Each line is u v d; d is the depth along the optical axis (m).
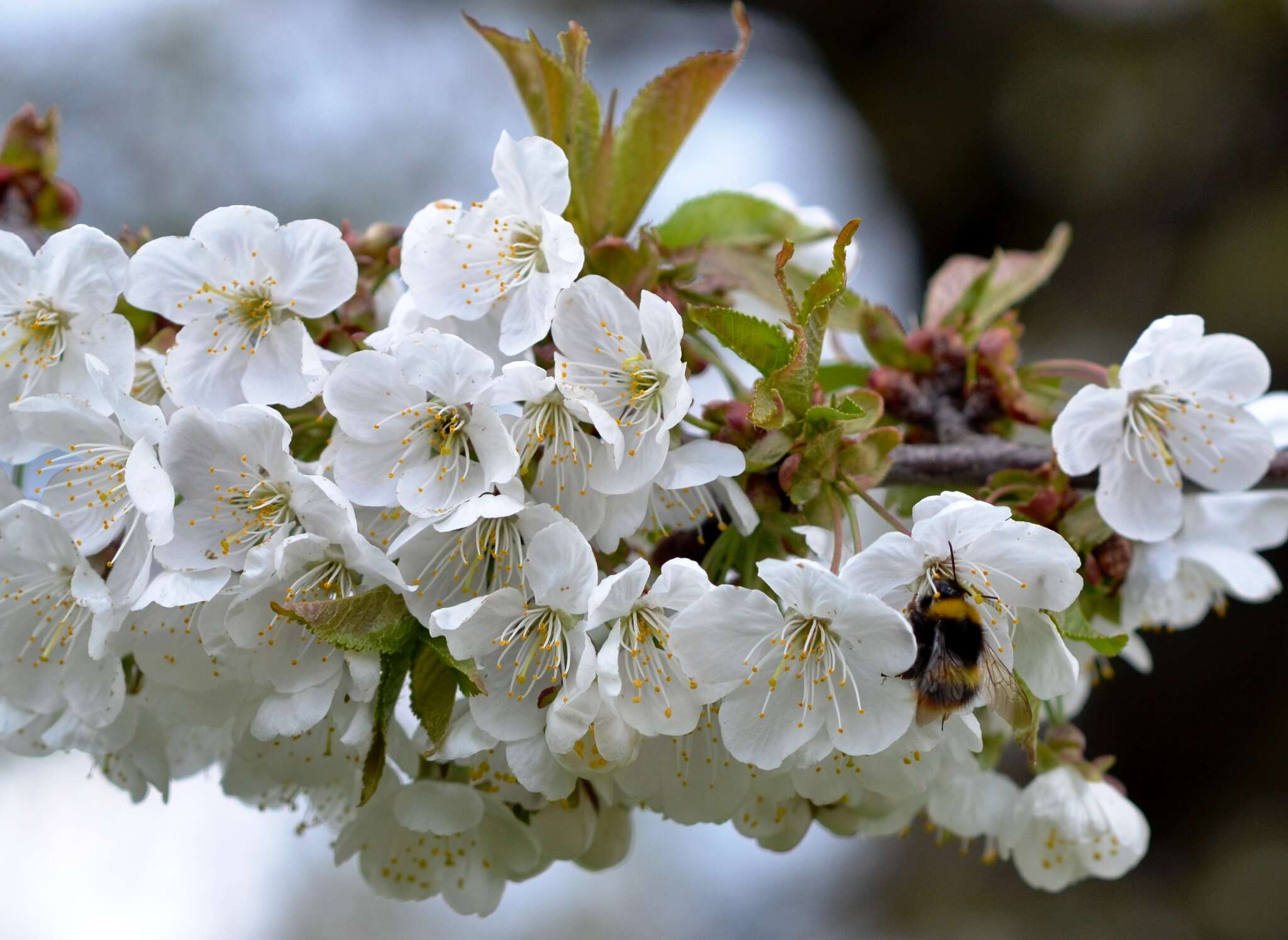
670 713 0.59
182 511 0.59
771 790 0.60
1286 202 1.10
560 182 0.59
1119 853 0.62
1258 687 1.07
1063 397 0.64
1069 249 1.14
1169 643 1.10
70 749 0.61
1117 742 1.11
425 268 0.59
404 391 0.59
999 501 0.62
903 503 0.63
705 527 0.61
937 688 0.59
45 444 0.60
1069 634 0.59
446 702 0.58
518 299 0.59
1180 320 0.61
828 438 0.59
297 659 0.59
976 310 0.65
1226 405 0.61
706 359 0.61
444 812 0.60
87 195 1.12
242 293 0.60
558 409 0.59
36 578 0.60
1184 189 1.13
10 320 0.60
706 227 0.63
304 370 0.59
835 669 0.59
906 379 0.64
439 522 0.58
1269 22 1.14
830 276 0.58
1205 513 0.63
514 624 0.58
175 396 0.59
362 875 0.61
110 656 0.60
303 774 0.60
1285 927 1.01
